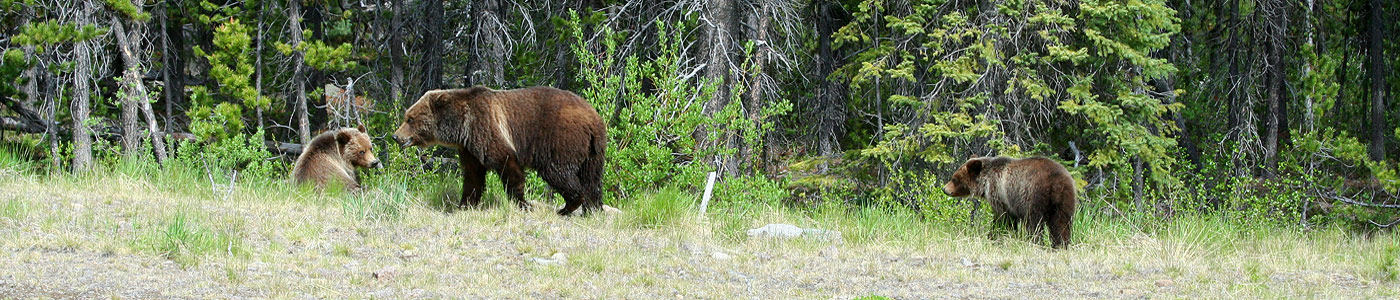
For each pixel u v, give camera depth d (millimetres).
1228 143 20188
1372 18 20562
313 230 9406
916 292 7938
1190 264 9508
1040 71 16172
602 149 10742
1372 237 15117
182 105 22703
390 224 10000
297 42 19062
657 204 11047
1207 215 14758
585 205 10938
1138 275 8969
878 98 20406
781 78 19484
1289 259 10047
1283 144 21250
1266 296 7859
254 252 8359
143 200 10703
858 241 10445
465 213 10555
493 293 7250
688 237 10148
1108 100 16484
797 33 19125
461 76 21672
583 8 18625
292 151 20719
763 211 12352
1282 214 15578
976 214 13000
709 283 8000
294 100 21891
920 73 18078
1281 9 19453
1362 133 22391
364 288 7242
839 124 20969
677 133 13336
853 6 19719
